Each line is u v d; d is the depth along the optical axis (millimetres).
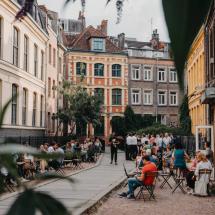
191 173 16625
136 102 60031
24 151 997
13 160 973
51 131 41562
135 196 15680
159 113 60750
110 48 58625
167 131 40812
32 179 1032
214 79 25062
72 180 1080
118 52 58531
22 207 902
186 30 907
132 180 15359
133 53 59906
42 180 1033
